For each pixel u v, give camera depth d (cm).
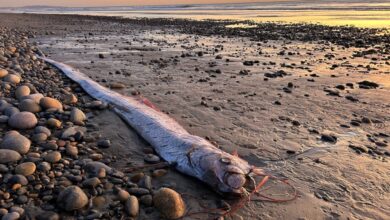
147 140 503
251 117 614
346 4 6469
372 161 448
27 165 385
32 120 521
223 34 2242
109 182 386
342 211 349
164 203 340
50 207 336
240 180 355
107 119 591
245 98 731
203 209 352
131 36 2114
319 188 389
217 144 500
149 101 705
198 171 397
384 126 568
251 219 339
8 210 326
